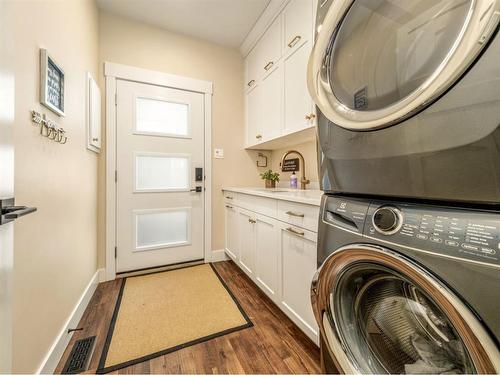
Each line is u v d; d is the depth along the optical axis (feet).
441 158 1.59
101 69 6.41
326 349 2.67
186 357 3.69
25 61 2.78
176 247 7.47
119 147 6.69
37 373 2.97
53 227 3.51
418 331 2.04
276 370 3.44
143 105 7.02
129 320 4.63
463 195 1.50
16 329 2.57
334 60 2.58
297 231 3.90
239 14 6.59
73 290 4.35
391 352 2.26
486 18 1.32
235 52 8.34
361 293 2.49
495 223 1.38
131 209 6.85
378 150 2.05
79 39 4.73
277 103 6.16
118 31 6.66
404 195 1.88
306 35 4.99
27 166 2.83
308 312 3.70
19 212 1.90
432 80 1.58
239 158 8.43
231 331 4.30
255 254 5.62
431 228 1.66
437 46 1.58
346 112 2.36
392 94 1.90
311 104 4.88
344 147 2.44
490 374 1.40
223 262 7.93
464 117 1.45
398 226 1.87
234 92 8.35
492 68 1.32
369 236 2.10
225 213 8.05
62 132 3.83
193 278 6.63
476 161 1.42
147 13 6.57
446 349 1.83
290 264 4.16
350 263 2.35
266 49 6.75
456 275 1.50
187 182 7.62
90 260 5.58
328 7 2.59
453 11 1.49
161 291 5.84
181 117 7.54
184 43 7.52
